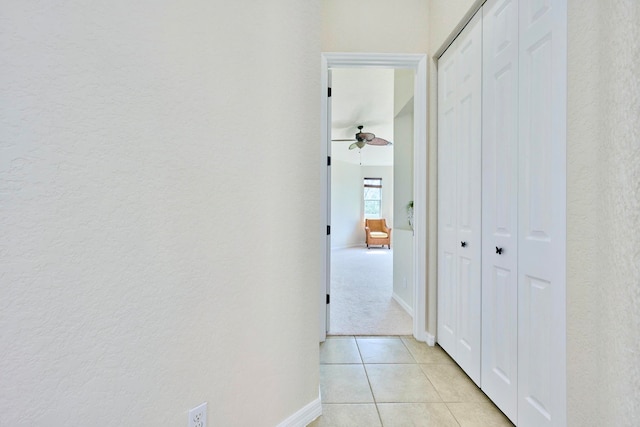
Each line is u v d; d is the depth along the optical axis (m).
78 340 0.75
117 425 0.82
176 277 0.94
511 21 1.45
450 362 2.08
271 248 1.26
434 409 1.57
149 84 0.87
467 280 1.88
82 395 0.76
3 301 0.65
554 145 1.16
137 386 0.86
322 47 2.43
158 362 0.90
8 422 0.66
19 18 0.66
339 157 9.53
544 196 1.22
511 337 1.44
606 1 0.89
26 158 0.67
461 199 1.96
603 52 0.91
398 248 3.57
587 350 0.98
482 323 1.70
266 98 1.23
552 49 1.18
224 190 1.08
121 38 0.81
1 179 0.65
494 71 1.59
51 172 0.71
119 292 0.82
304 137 1.42
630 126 0.79
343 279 5.11
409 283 3.17
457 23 1.93
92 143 0.77
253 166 1.18
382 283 4.79
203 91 1.01
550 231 1.19
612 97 0.87
